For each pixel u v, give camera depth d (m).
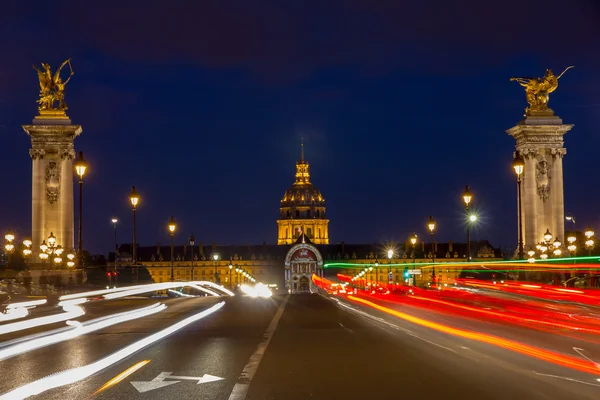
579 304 53.56
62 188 125.44
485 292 76.12
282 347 25.69
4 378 19.33
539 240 127.12
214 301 63.38
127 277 125.19
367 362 21.81
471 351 24.39
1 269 114.25
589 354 23.67
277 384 18.03
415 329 32.62
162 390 17.22
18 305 49.66
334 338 28.67
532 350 24.66
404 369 20.47
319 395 16.61
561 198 128.00
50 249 111.12
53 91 127.69
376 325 34.81
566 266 82.94
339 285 151.00
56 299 54.94
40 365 21.55
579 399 16.11
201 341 27.77
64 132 125.44
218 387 17.61
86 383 18.19
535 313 43.50
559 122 128.25
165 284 69.38
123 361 22.14
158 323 36.25
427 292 83.62
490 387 17.59
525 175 128.25
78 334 30.52
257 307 51.47
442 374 19.56
